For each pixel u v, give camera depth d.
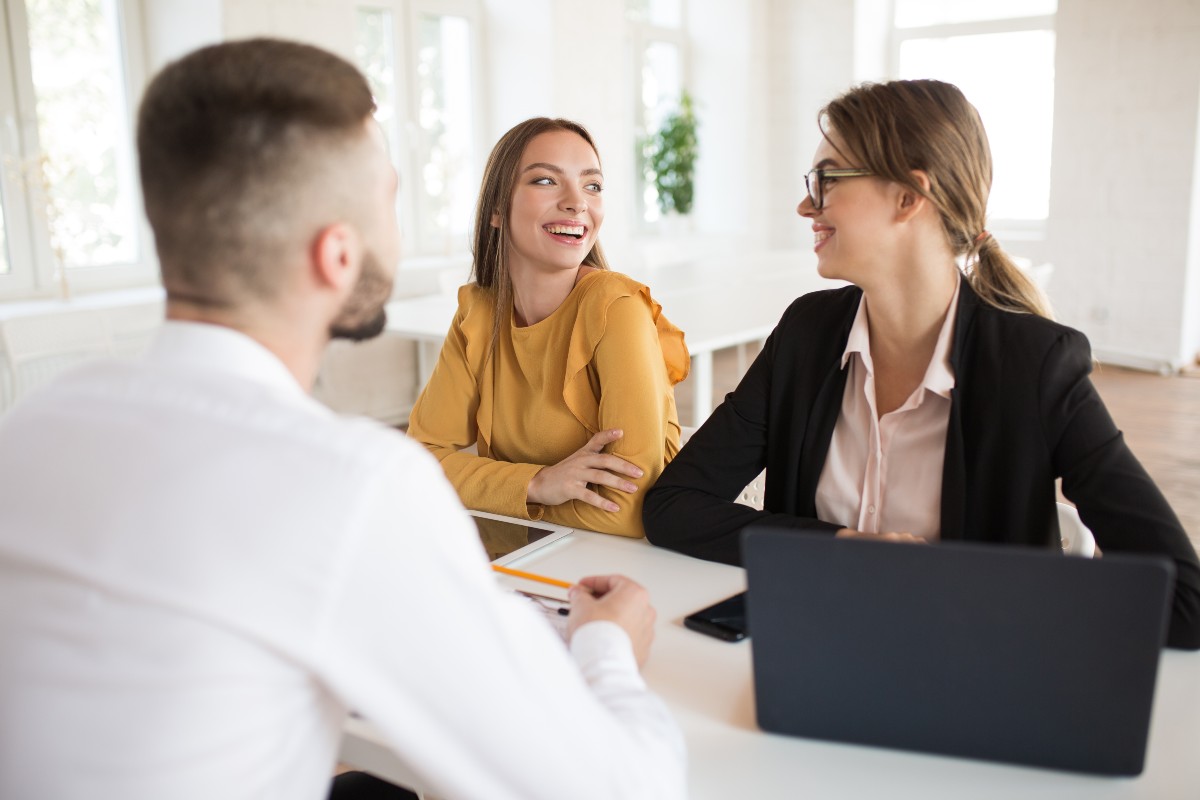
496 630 0.74
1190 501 4.08
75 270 4.78
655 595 1.37
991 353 1.34
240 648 0.68
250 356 0.78
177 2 4.76
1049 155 7.34
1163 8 6.39
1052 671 0.90
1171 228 6.55
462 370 1.89
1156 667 0.88
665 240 7.66
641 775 0.81
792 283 5.12
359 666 0.69
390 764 1.01
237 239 0.76
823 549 0.94
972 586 0.90
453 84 6.34
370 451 0.70
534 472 1.69
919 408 1.41
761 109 8.27
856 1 7.70
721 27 8.11
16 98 4.49
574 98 6.53
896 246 1.34
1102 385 6.27
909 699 0.96
